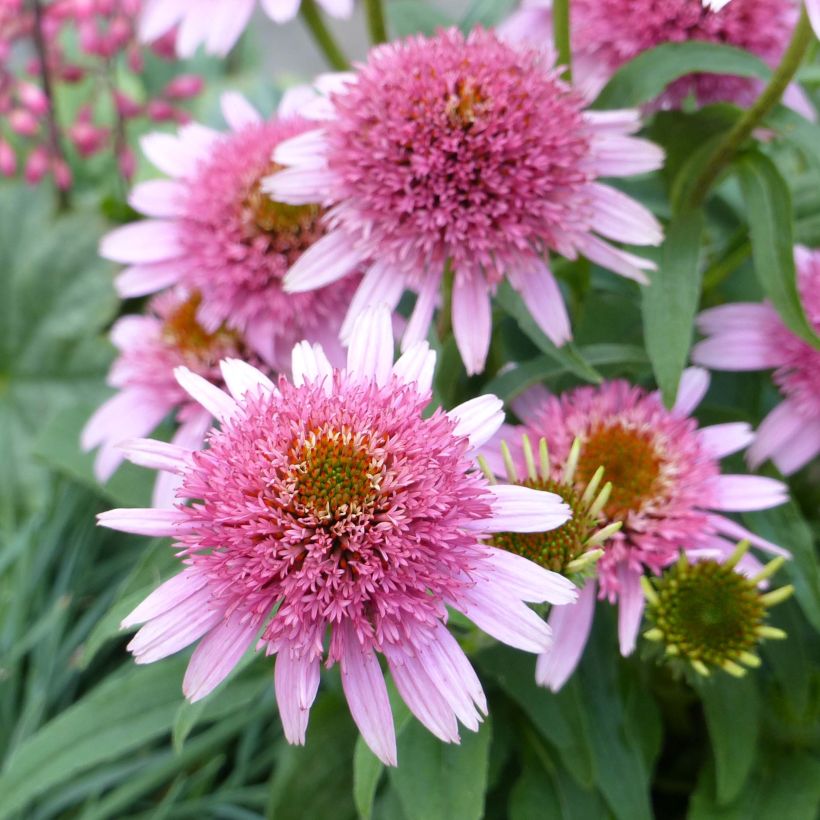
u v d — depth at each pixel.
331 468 0.32
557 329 0.39
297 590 0.32
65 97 0.76
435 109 0.37
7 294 0.66
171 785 0.48
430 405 0.38
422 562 0.32
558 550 0.35
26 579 0.51
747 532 0.39
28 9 0.58
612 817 0.42
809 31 0.38
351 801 0.43
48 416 0.65
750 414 0.46
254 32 0.85
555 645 0.38
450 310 0.40
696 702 0.47
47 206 0.66
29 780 0.40
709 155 0.41
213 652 0.33
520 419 0.43
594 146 0.39
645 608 0.38
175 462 0.34
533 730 0.44
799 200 0.48
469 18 0.48
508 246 0.38
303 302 0.42
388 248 0.38
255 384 0.35
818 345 0.39
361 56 0.96
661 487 0.39
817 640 0.44
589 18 0.44
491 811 0.45
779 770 0.43
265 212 0.43
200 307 0.44
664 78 0.40
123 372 0.49
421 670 0.33
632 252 0.40
